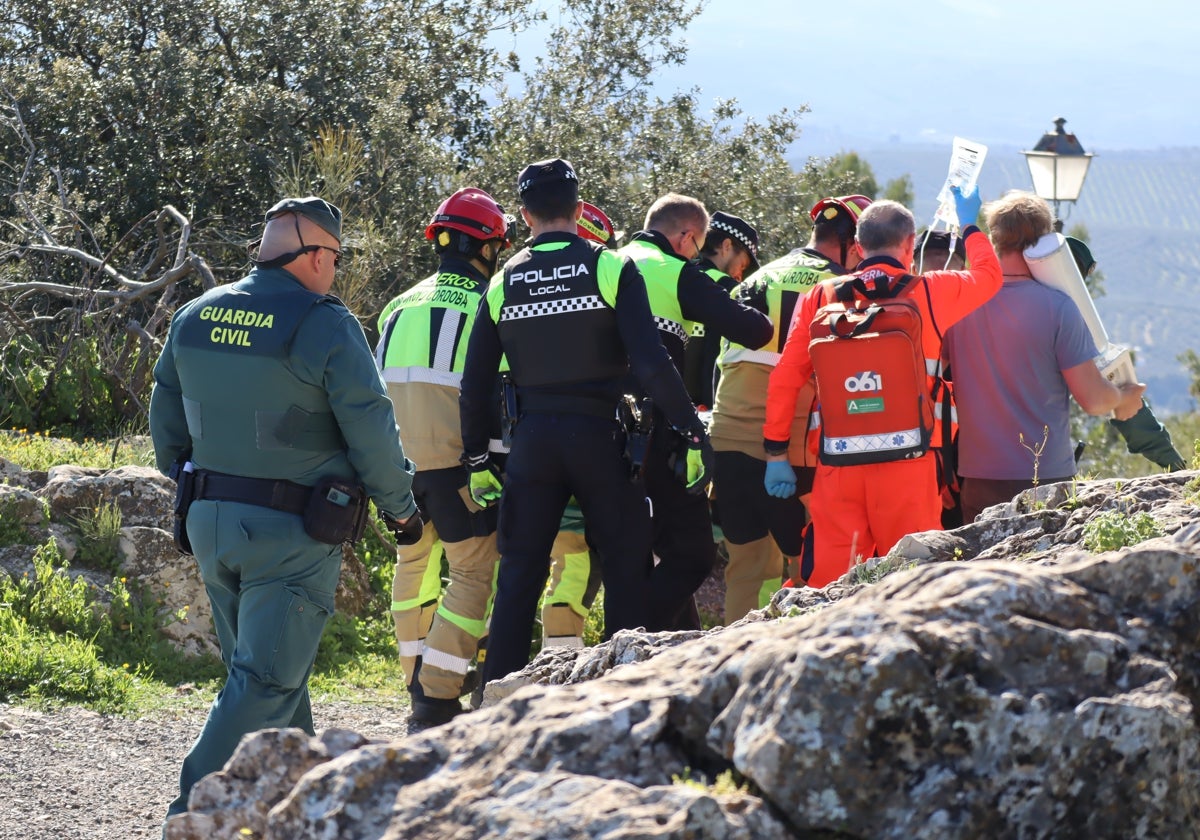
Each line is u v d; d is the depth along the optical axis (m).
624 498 8.45
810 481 9.69
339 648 11.86
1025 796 3.23
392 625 12.51
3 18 25.36
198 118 23.20
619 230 22.02
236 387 6.24
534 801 3.25
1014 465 8.38
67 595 10.58
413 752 3.62
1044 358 8.34
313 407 6.30
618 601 8.52
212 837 3.84
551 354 8.31
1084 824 3.26
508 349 8.49
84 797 7.26
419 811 3.39
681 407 8.20
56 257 21.19
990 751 3.25
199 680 10.41
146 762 8.01
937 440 7.93
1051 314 8.30
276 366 6.20
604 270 8.20
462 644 9.54
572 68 24.31
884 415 7.62
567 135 22.58
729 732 3.43
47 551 11.07
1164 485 6.18
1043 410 8.40
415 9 25.83
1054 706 3.29
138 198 22.88
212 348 6.30
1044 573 3.66
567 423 8.34
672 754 3.50
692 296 9.13
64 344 17.55
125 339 17.78
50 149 23.27
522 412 8.51
